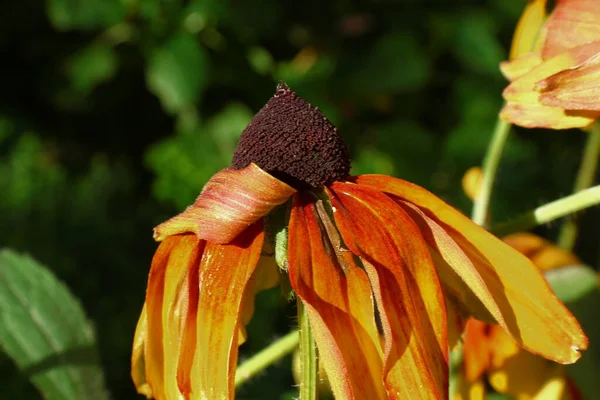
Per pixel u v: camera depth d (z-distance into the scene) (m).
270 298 0.66
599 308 0.39
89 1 0.72
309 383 0.32
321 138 0.32
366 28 0.80
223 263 0.31
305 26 0.79
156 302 0.32
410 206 0.32
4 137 0.83
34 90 0.87
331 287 0.31
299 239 0.31
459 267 0.31
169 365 0.32
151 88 0.73
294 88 0.77
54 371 0.38
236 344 0.31
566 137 0.85
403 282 0.31
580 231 0.69
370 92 0.77
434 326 0.31
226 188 0.31
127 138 0.88
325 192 0.32
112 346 0.69
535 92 0.33
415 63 0.77
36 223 0.74
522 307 0.31
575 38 0.33
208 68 0.72
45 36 0.84
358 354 0.31
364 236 0.31
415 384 0.30
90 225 0.75
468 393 0.37
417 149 0.78
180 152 0.74
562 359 0.31
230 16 0.72
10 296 0.38
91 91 0.84
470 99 0.81
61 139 0.88
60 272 0.71
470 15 0.80
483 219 0.37
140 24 0.73
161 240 0.32
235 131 0.74
